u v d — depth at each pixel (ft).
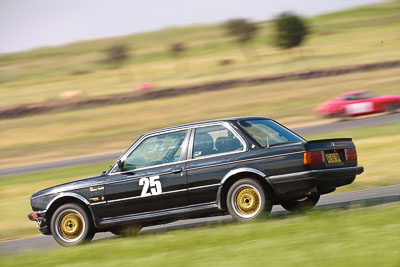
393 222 32.48
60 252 38.81
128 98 379.14
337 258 25.90
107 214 44.21
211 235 36.32
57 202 45.42
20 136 296.92
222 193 41.91
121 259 33.12
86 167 129.59
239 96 340.39
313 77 372.99
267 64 546.26
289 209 47.60
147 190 43.19
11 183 119.85
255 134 42.42
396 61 368.27
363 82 318.65
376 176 70.33
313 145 41.11
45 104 385.09
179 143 43.62
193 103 341.82
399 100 168.45
